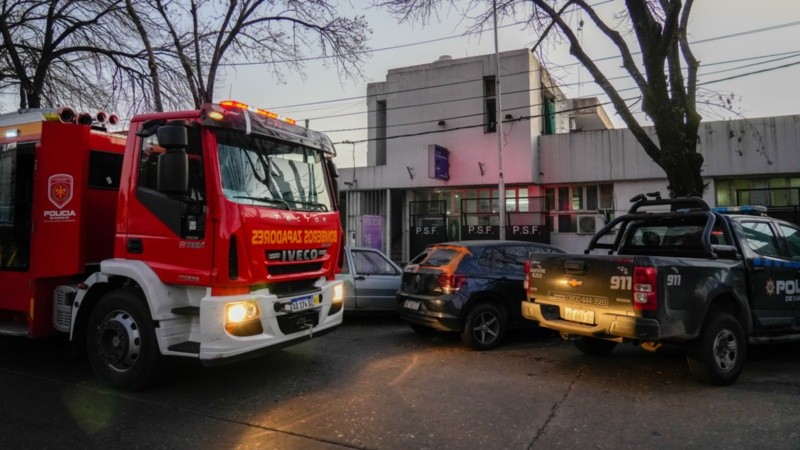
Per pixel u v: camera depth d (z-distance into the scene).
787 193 15.95
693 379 5.98
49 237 6.01
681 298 5.45
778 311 6.52
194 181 5.16
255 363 6.70
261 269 5.25
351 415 4.83
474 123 19.05
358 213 21.09
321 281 6.25
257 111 5.71
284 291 5.67
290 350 7.48
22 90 14.59
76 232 5.98
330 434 4.39
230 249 5.02
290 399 5.28
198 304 5.23
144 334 5.29
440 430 4.47
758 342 6.27
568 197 18.47
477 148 18.92
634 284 5.42
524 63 18.30
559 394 5.44
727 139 16.14
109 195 6.42
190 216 5.16
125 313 5.50
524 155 18.03
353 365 6.63
